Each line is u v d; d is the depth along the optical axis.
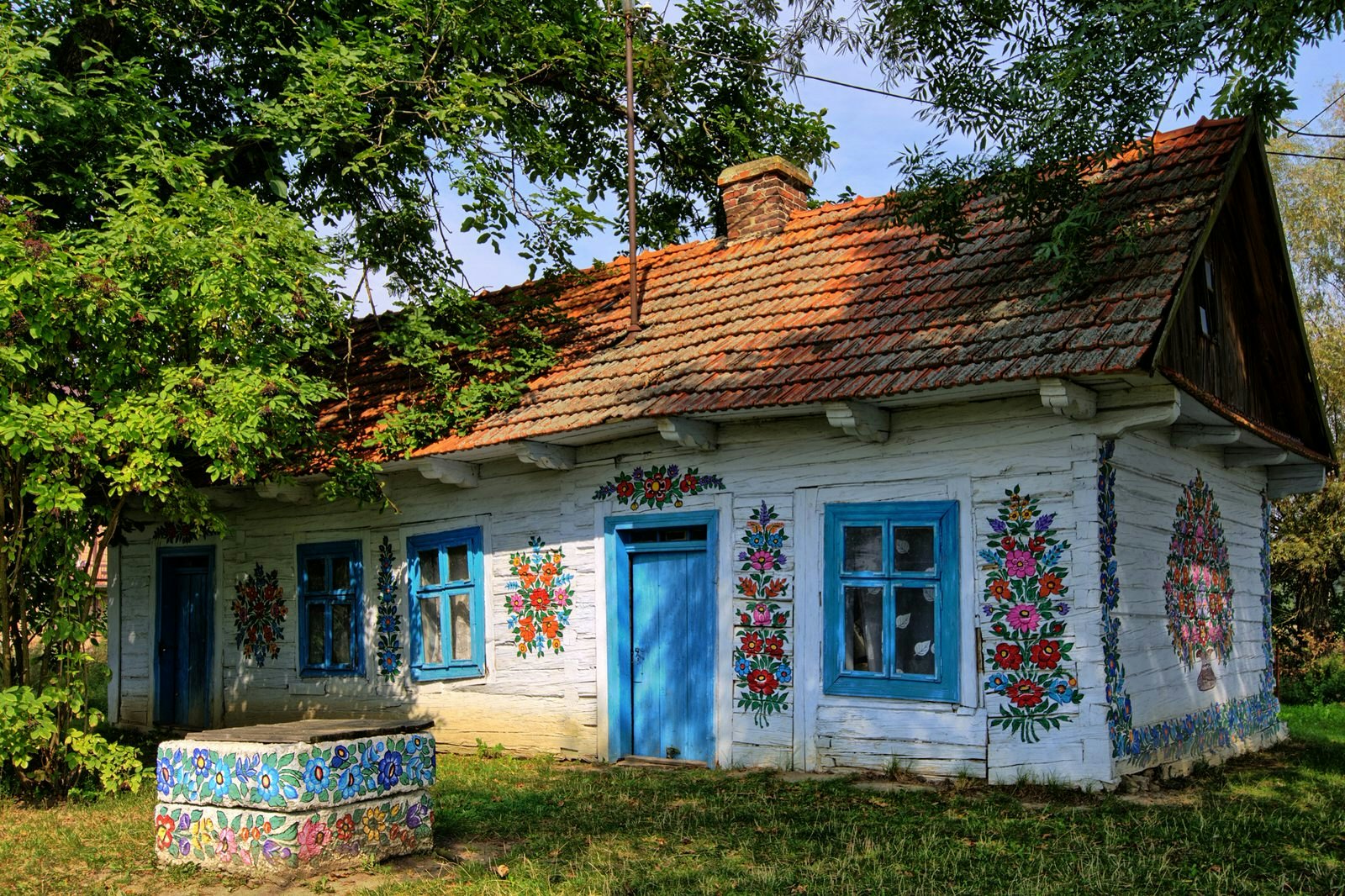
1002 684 8.47
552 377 11.38
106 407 8.59
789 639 9.50
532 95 14.06
